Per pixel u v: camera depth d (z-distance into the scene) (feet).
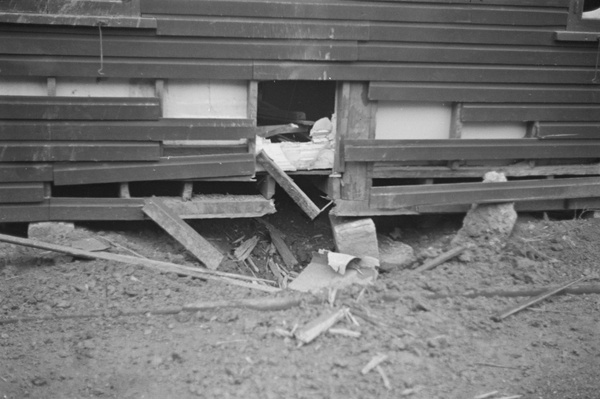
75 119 17.43
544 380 14.93
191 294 16.60
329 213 19.52
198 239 17.85
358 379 14.30
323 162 19.22
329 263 17.72
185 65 17.75
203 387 13.94
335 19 18.33
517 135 20.35
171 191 19.34
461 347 15.62
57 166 17.53
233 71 18.01
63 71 17.17
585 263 18.99
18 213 17.52
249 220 20.49
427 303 16.92
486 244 19.36
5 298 16.02
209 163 18.22
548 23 19.60
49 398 13.64
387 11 18.56
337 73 18.57
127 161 17.81
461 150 19.61
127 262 17.21
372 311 16.28
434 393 14.24
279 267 19.34
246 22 17.88
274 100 23.29
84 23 16.97
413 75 18.99
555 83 20.02
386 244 19.58
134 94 17.88
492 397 14.34
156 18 17.38
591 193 20.62
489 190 19.74
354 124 19.02
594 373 15.26
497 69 19.51
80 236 17.72
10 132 17.15
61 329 15.31
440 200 19.53
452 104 19.61
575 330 16.58
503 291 17.54
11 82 17.25
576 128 20.36
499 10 19.22
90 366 14.39
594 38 19.86
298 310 16.16
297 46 18.21
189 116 18.26
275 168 18.60
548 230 20.20
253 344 14.98
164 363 14.52
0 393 13.60
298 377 14.20
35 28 16.92
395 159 19.20
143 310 15.89
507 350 15.72
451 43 19.11
